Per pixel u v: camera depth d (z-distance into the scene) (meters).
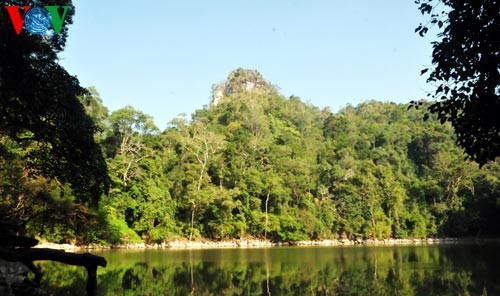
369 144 102.31
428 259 39.91
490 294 22.47
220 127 89.81
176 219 65.12
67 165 18.97
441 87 7.71
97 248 52.84
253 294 23.39
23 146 23.19
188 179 65.62
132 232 57.75
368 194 80.00
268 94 138.62
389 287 25.12
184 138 70.75
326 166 81.88
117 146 65.94
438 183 85.56
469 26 6.96
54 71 16.17
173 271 32.00
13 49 14.18
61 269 29.22
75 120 17.34
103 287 24.00
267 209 73.31
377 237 78.69
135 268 33.31
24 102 15.94
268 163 77.00
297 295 23.19
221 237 67.38
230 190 66.94
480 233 80.81
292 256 45.47
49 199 25.95
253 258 42.97
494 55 6.97
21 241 13.43
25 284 14.66
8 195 25.03
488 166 81.69
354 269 33.31
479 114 7.50
